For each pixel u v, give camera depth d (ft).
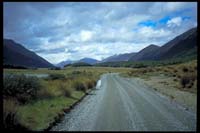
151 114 39.93
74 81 87.56
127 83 131.44
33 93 47.80
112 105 50.72
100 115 39.37
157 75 197.57
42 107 41.14
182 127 30.73
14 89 43.55
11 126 26.86
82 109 46.19
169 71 204.13
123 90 88.38
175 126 31.30
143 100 58.90
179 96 66.23
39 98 48.11
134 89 92.53
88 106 50.01
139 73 262.47
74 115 39.81
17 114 29.19
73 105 51.29
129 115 39.11
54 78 111.55
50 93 53.83
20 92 44.45
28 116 33.27
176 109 45.09
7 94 42.04
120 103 53.72
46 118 34.27
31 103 42.60
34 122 31.30
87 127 31.09
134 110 44.11
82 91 78.79
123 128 30.37
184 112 41.73
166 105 50.37
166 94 71.87
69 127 31.22
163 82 123.95
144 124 32.48
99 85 116.57
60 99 53.78
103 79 182.39
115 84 123.34
